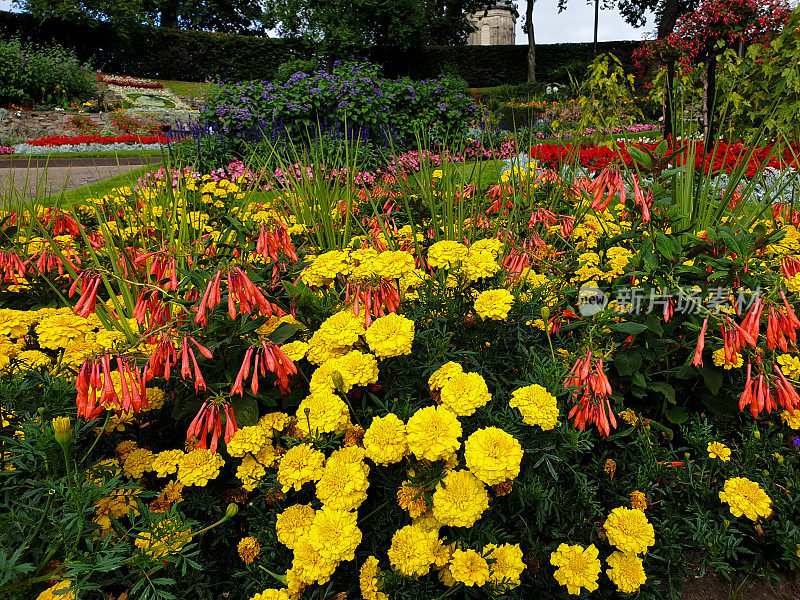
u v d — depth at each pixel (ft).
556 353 6.72
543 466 5.46
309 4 94.43
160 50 97.91
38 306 8.48
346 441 5.48
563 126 14.25
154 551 4.31
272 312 6.09
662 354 6.64
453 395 5.09
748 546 5.97
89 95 74.59
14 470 4.61
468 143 21.49
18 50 69.10
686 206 9.80
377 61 101.65
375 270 6.23
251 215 10.05
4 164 34.94
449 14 109.81
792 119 12.20
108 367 4.81
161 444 6.32
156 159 36.96
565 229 9.30
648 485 5.86
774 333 5.65
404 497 5.12
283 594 4.50
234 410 5.44
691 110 12.80
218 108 24.94
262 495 5.52
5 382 5.42
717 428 6.97
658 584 5.62
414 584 4.76
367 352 6.09
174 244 8.91
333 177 13.43
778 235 6.26
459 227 9.53
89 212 11.53
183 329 5.37
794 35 12.30
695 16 32.83
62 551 4.66
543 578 5.35
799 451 6.83
